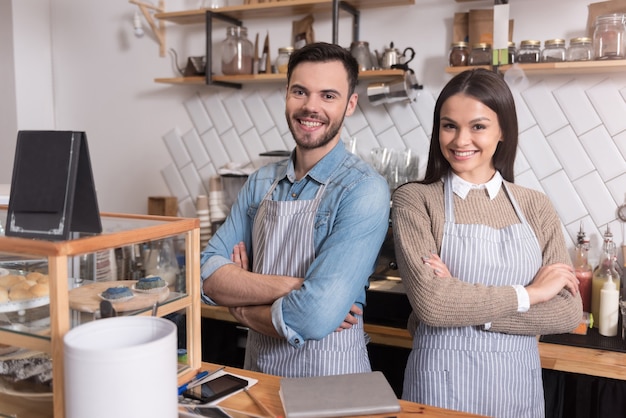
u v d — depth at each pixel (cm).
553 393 192
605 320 200
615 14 211
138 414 84
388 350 217
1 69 319
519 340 154
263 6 258
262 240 162
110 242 102
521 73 225
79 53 328
